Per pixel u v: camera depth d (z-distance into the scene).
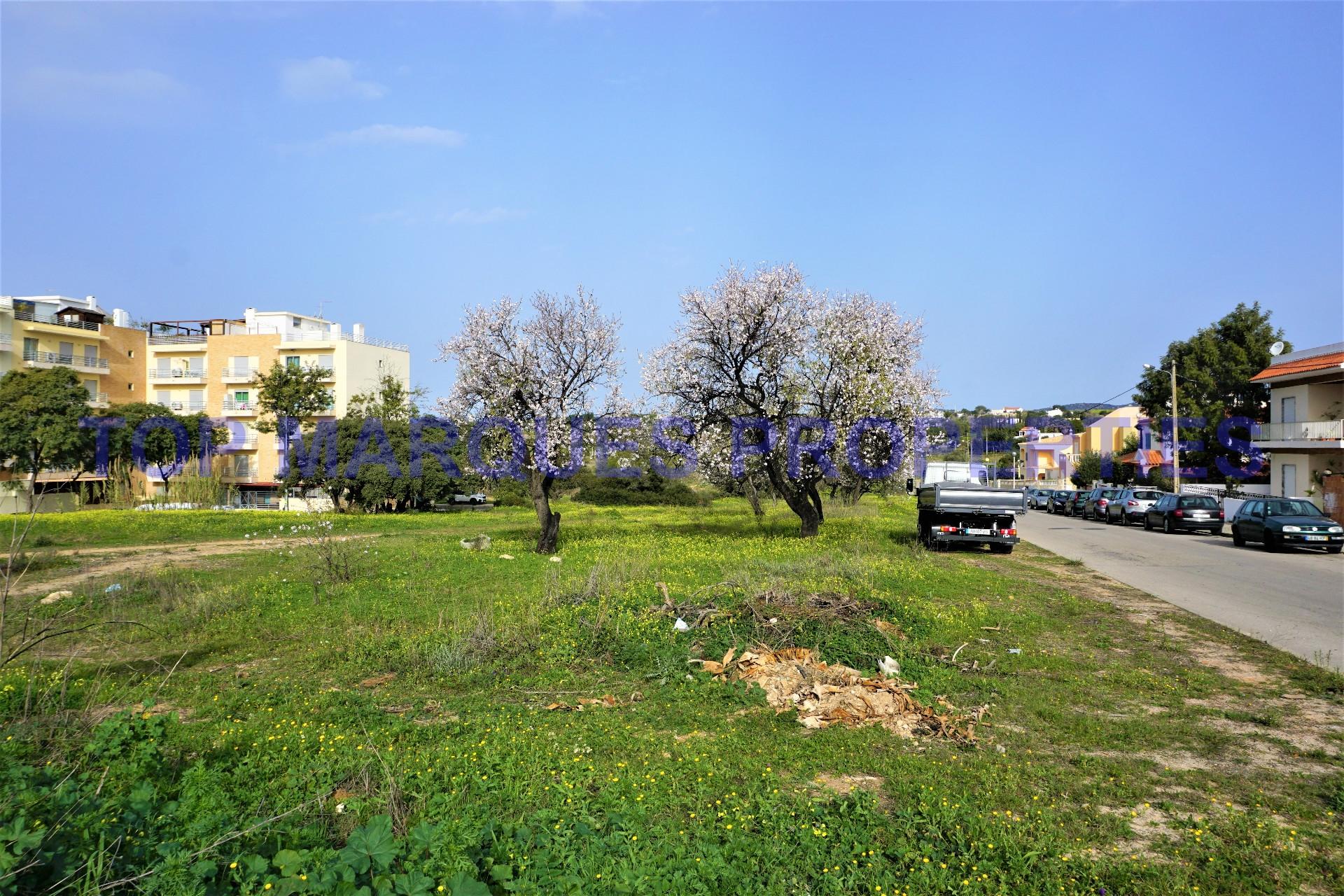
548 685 8.88
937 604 12.90
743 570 14.85
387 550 22.30
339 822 5.30
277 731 7.07
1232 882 4.58
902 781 6.07
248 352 62.84
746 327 23.30
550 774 6.05
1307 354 34.91
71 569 18.80
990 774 6.20
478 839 4.55
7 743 6.24
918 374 25.19
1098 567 19.39
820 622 10.36
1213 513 30.44
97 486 49.53
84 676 9.11
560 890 4.08
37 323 54.06
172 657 10.15
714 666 9.23
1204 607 13.58
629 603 11.98
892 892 4.50
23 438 41.97
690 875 4.35
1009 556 21.84
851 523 31.06
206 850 4.15
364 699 8.20
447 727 7.38
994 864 4.68
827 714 7.79
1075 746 6.95
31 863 3.83
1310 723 7.48
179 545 25.17
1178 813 5.55
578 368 21.75
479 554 20.53
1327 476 32.09
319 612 12.79
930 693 8.28
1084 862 4.75
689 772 6.17
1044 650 10.28
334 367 62.31
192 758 6.35
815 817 5.32
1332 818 5.43
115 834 4.43
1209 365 45.25
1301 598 14.42
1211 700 8.23
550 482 22.11
